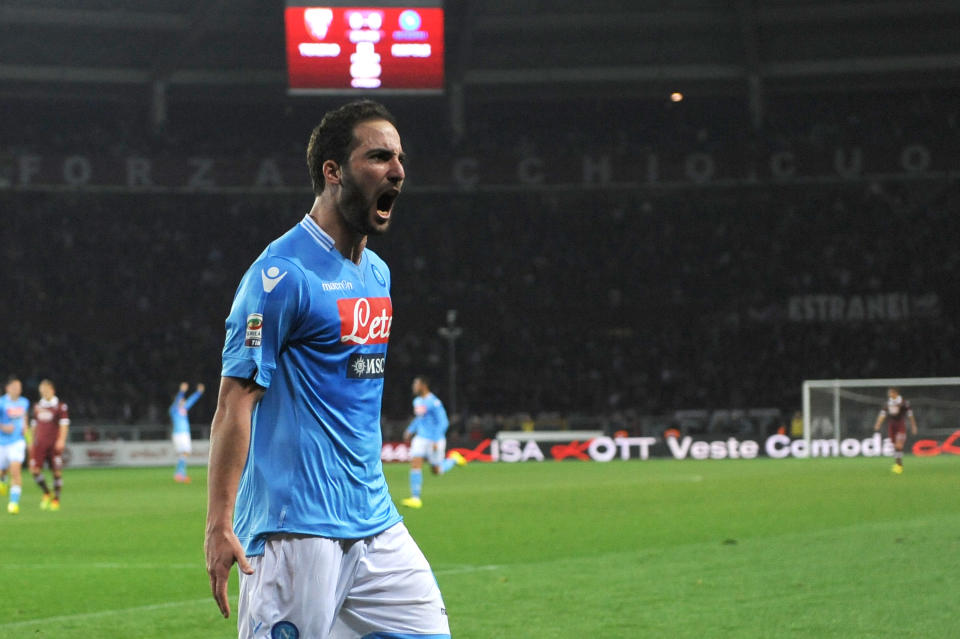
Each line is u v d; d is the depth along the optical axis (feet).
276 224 288.92
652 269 284.82
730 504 108.47
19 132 278.67
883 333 273.13
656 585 57.52
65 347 265.13
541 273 285.23
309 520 22.56
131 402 259.39
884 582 56.80
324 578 22.52
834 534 79.20
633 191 296.92
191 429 238.68
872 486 130.93
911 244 281.13
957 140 271.90
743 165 275.80
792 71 271.08
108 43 259.60
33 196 281.13
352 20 217.77
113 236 280.31
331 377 23.03
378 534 23.49
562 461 230.07
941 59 264.93
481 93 285.43
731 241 287.89
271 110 293.02
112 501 128.57
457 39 260.62
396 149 23.24
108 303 270.87
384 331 24.07
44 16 240.94
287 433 22.71
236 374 22.12
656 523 91.25
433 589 24.07
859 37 265.95
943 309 273.54
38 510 116.06
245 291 22.57
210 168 269.85
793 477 152.66
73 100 281.54
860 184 291.58
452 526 91.71
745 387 266.98
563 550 74.38
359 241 23.72
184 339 270.67
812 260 282.15
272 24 254.68
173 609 53.26
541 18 258.16
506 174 278.67
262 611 22.49
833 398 229.04
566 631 45.83
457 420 252.21
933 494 117.29
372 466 23.66
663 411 266.98
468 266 286.05
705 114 296.71
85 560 73.31
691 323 278.87
